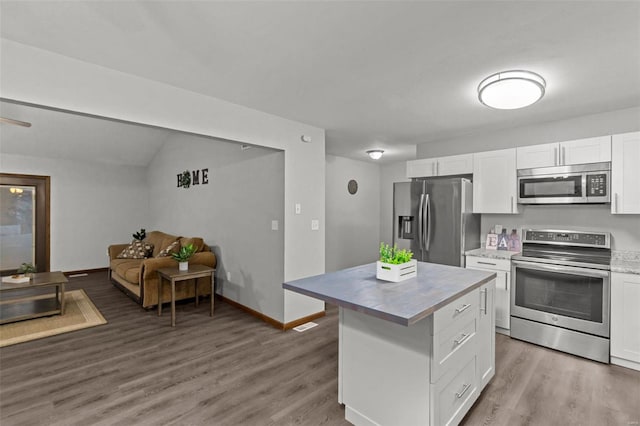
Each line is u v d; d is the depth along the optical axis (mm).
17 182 5645
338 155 5844
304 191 3645
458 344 1843
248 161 4027
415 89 2578
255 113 3109
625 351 2582
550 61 2088
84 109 2102
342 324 1992
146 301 3980
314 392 2262
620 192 2797
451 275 2244
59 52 1991
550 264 2947
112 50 1972
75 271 6215
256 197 3881
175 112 2533
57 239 6027
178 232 5852
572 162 3061
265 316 3713
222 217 4566
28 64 1904
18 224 5664
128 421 1947
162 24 1697
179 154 5785
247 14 1606
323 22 1677
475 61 2104
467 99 2797
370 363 1848
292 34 1794
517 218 3680
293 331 3414
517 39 1827
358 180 6500
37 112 4629
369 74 2311
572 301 2832
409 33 1776
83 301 4441
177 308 4199
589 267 2730
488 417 1983
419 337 1636
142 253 5465
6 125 4809
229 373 2518
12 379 2430
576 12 1566
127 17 1635
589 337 2732
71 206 6184
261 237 3805
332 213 5980
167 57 2064
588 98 2732
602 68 2176
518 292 3150
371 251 6820
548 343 2957
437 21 1661
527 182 3344
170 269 3934
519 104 2422
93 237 6449
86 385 2344
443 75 2316
